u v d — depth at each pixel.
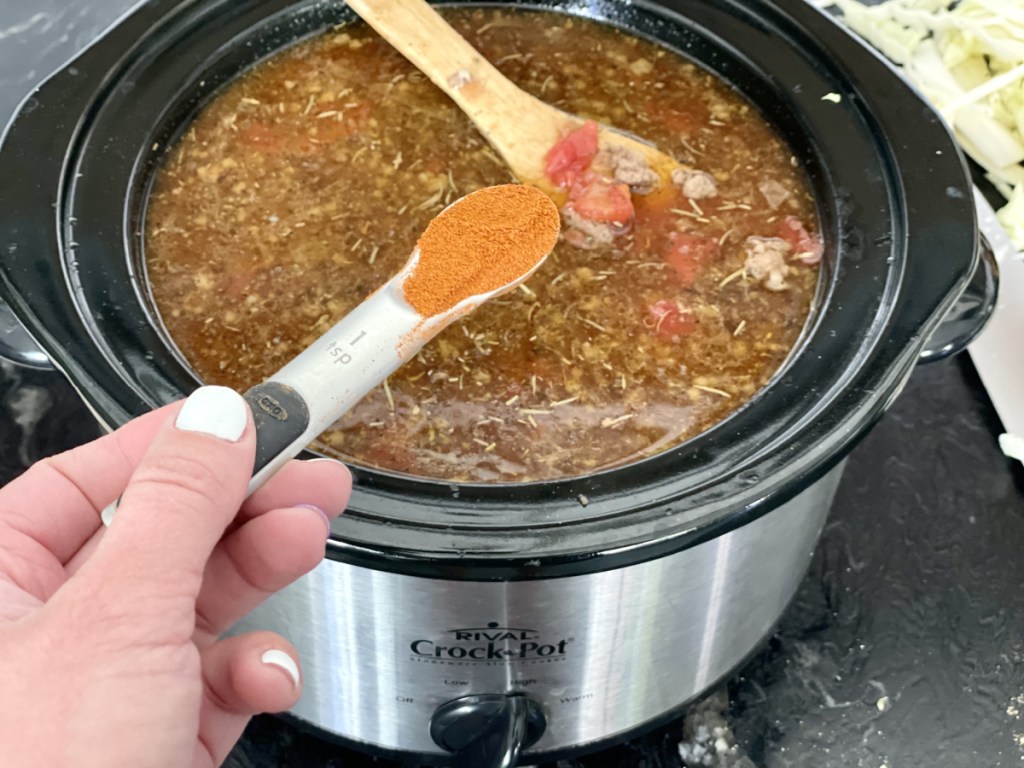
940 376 1.32
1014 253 1.31
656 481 0.68
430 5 1.09
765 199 0.92
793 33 0.99
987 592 1.12
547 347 0.81
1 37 1.45
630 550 0.63
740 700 1.05
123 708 0.53
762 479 0.66
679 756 1.02
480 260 0.70
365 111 0.99
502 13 1.10
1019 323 1.26
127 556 0.53
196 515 0.54
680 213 0.91
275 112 0.98
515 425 0.75
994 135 1.59
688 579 0.78
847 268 0.81
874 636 1.09
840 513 1.19
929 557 1.15
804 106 0.94
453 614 0.75
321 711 0.93
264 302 0.83
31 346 0.82
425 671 0.82
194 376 0.75
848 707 1.04
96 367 0.70
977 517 1.19
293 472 0.65
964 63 1.71
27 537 0.67
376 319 0.65
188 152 0.94
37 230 0.78
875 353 0.73
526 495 0.67
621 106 1.01
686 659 0.90
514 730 0.83
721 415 0.76
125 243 0.83
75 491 0.68
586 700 0.88
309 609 0.79
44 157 0.83
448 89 0.97
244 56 1.00
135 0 1.48
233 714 0.72
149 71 0.94
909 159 0.86
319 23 1.05
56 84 0.89
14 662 0.51
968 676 1.06
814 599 1.12
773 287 0.85
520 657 0.80
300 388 0.60
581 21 1.09
